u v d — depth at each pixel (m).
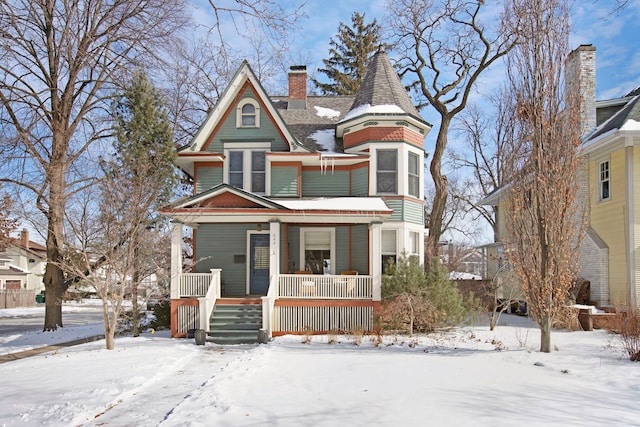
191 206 16.69
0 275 47.75
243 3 12.27
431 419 6.43
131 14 19.78
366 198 18.67
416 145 19.86
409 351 12.58
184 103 26.70
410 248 19.19
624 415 6.52
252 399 7.72
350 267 19.17
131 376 9.80
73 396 8.34
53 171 17.89
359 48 40.16
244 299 16.67
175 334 16.33
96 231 13.63
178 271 16.45
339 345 13.90
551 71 11.81
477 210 41.94
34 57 20.14
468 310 17.55
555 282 11.61
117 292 15.52
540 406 7.00
